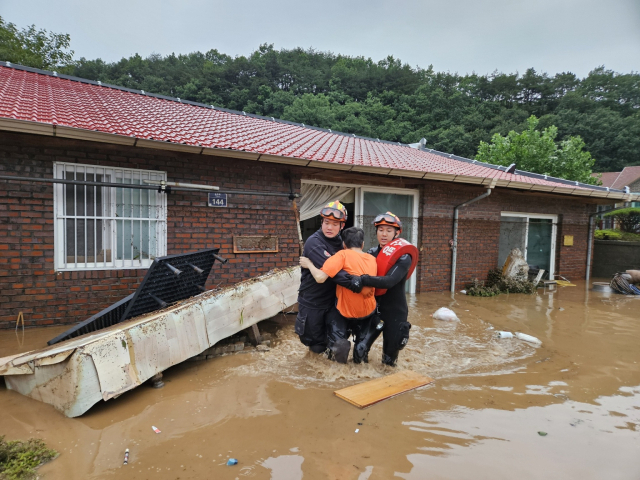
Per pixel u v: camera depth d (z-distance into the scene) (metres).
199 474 2.17
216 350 4.23
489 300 8.08
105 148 5.39
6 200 4.82
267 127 9.55
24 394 3.15
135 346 3.21
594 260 13.21
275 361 4.10
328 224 3.83
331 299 3.93
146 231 5.82
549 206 10.90
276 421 2.81
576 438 2.63
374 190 8.21
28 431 2.62
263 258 6.76
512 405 3.15
